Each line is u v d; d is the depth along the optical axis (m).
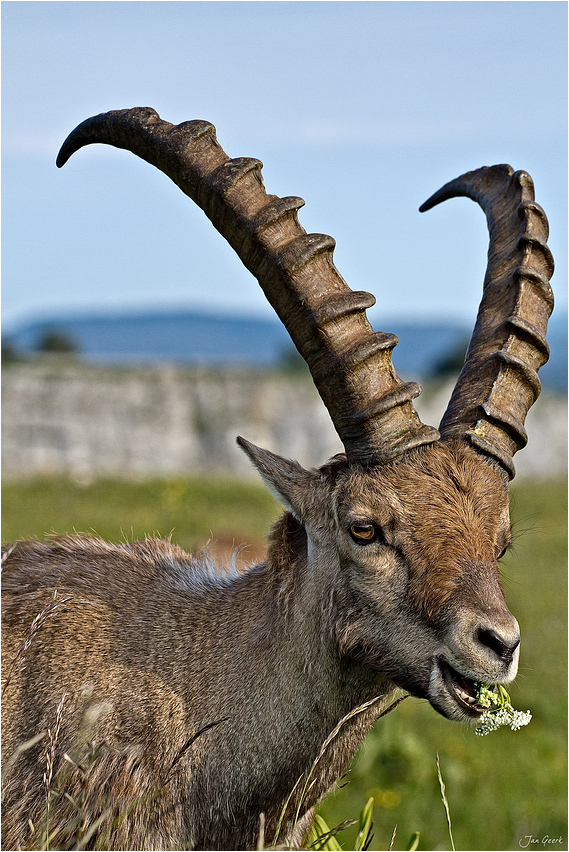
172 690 15.02
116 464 152.00
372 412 13.90
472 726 14.08
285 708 14.60
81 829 13.51
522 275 16.11
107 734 14.66
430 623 13.29
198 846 14.91
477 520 13.65
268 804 14.85
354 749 15.21
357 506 13.82
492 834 26.08
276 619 14.84
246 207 14.69
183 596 15.99
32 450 148.75
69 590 16.30
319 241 14.43
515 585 59.03
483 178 18.28
